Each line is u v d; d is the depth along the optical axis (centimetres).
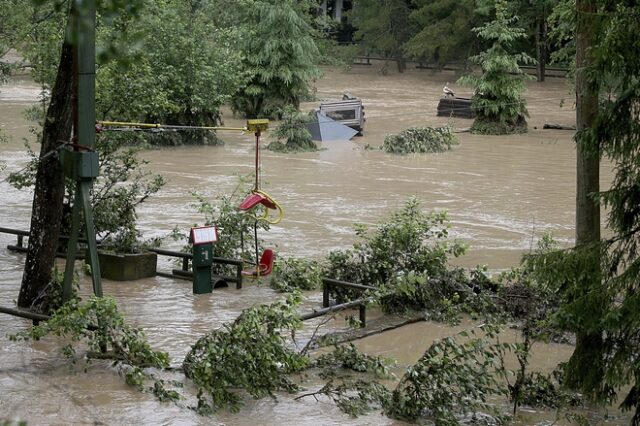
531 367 1538
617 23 1249
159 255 2248
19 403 1304
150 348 1450
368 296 1672
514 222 2664
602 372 1320
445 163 3834
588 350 1330
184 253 2048
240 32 5053
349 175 3484
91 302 1461
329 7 9700
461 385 1312
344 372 1480
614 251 1315
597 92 1312
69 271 1617
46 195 1730
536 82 7462
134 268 2011
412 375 1314
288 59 5403
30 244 1742
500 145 4441
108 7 959
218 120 4512
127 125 1936
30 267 1742
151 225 2531
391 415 1316
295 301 1430
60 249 2161
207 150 4128
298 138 4156
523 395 1372
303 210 2778
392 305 1814
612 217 1309
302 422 1283
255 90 5344
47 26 2397
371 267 1881
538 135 4859
